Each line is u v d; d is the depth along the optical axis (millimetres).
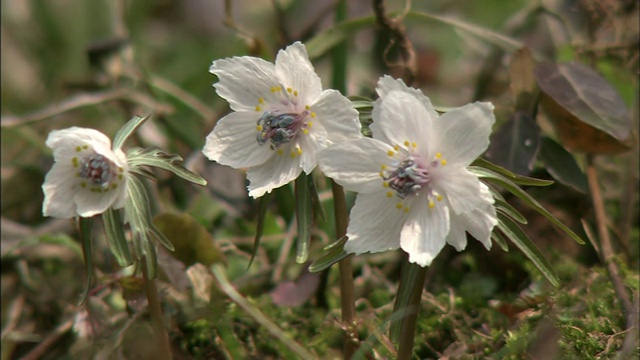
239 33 291
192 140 303
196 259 254
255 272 270
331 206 276
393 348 223
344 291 224
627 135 246
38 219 301
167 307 244
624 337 228
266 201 217
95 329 245
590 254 260
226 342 243
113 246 209
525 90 260
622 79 290
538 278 250
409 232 204
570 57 298
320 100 208
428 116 203
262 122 211
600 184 278
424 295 253
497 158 250
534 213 262
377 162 205
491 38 274
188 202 294
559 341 227
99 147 207
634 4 274
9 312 270
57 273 277
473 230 201
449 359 236
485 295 256
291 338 243
